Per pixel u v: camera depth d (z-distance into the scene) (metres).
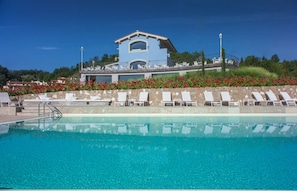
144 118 13.12
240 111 14.28
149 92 18.00
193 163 5.50
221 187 4.10
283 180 4.42
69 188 4.08
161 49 32.44
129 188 4.09
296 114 13.83
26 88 19.59
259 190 3.84
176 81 18.31
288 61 40.97
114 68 30.81
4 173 4.84
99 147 7.10
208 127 10.66
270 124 11.27
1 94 15.75
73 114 14.41
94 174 4.79
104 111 14.63
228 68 25.69
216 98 17.50
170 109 14.43
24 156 6.06
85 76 31.30
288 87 18.06
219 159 5.80
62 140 8.09
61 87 19.12
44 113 14.16
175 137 8.61
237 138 8.38
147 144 7.48
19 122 11.90
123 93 18.00
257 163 5.46
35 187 4.11
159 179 4.51
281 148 6.88
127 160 5.77
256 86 17.83
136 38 33.16
